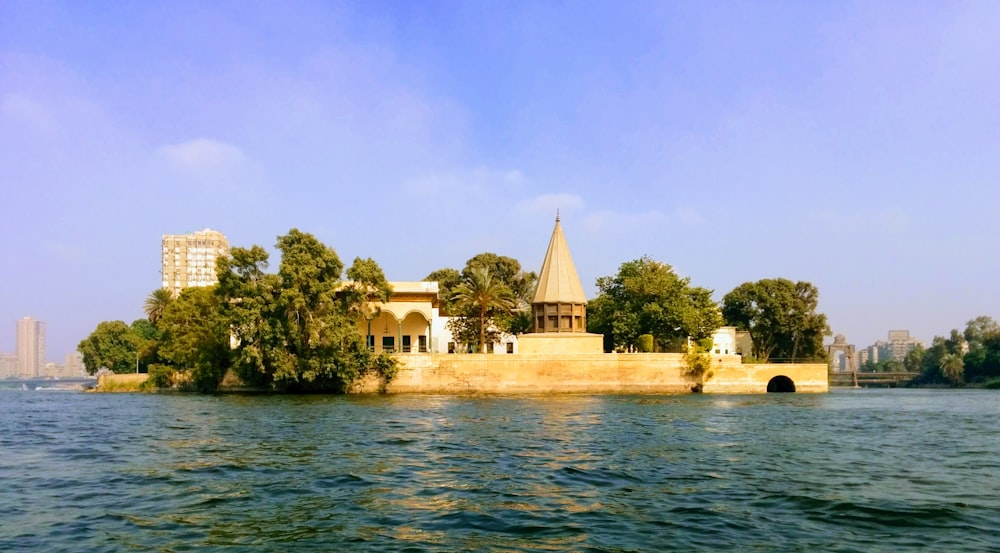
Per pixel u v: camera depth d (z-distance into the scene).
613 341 94.31
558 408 54.69
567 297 85.50
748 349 124.75
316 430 36.03
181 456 25.75
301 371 76.81
